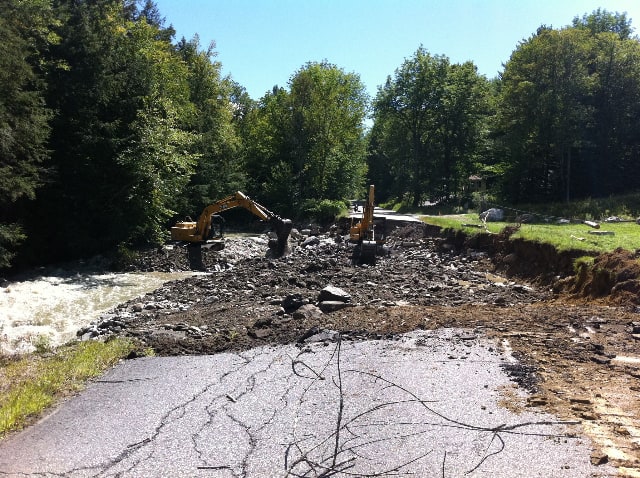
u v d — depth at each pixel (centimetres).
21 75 1898
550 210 3394
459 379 800
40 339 1259
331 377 834
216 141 3934
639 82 3788
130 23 2995
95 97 2431
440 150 4800
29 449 660
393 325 1091
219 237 2712
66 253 2516
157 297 1716
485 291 1595
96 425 717
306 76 4431
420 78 4669
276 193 4141
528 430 639
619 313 1128
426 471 572
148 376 890
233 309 1395
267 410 733
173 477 586
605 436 614
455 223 2733
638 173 3972
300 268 2055
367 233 2300
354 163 4803
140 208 2595
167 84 3262
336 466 590
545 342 949
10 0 2058
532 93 3681
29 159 2019
